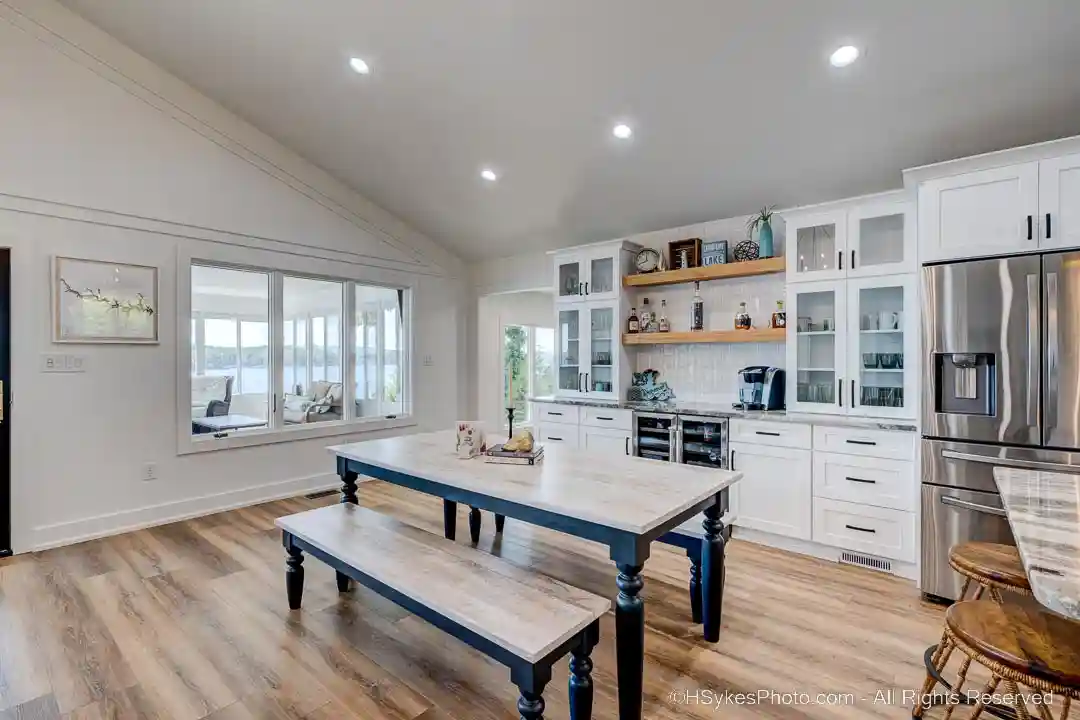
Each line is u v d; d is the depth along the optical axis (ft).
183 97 13.51
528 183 14.61
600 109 11.27
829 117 10.14
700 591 8.29
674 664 7.21
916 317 10.46
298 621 8.30
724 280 14.23
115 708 6.28
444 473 7.75
